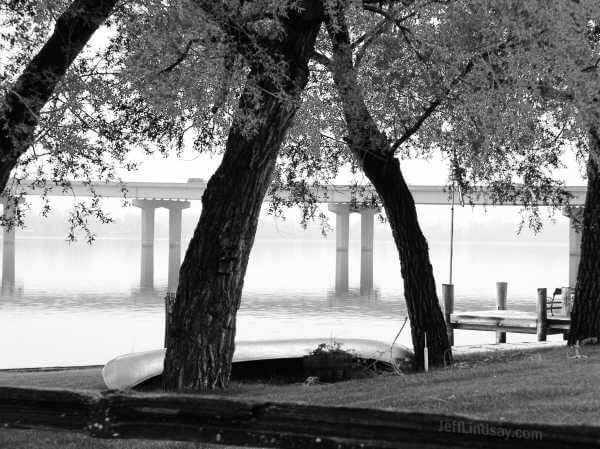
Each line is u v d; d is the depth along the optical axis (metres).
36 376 16.17
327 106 16.09
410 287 17.36
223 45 11.18
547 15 11.79
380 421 3.17
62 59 9.83
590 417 8.00
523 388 10.31
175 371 12.88
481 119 13.56
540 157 17.70
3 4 10.95
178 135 13.98
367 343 16.69
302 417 3.30
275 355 15.77
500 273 92.81
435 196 104.31
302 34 12.27
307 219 18.36
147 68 11.59
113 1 9.95
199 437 3.50
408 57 16.34
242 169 12.62
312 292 62.19
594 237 18.53
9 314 44.59
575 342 18.77
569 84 12.49
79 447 7.48
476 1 12.41
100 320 41.88
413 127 16.42
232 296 12.99
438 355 17.19
